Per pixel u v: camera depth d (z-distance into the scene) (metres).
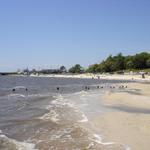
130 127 17.98
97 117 22.47
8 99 43.16
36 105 33.41
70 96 46.12
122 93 47.03
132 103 32.28
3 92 62.31
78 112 25.72
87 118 22.17
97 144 14.06
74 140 15.08
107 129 17.62
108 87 74.38
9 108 31.02
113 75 177.50
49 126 19.34
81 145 13.95
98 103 33.12
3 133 17.23
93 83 108.50
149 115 23.00
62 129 18.19
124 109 27.25
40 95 51.38
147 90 58.06
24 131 17.81
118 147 13.37
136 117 21.94
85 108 28.58
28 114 25.72
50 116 23.89
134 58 195.75
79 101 36.25
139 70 184.75
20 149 13.38
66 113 25.36
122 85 78.50
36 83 117.56
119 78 162.50
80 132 17.11
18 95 52.31
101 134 16.30
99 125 19.05
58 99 40.75
